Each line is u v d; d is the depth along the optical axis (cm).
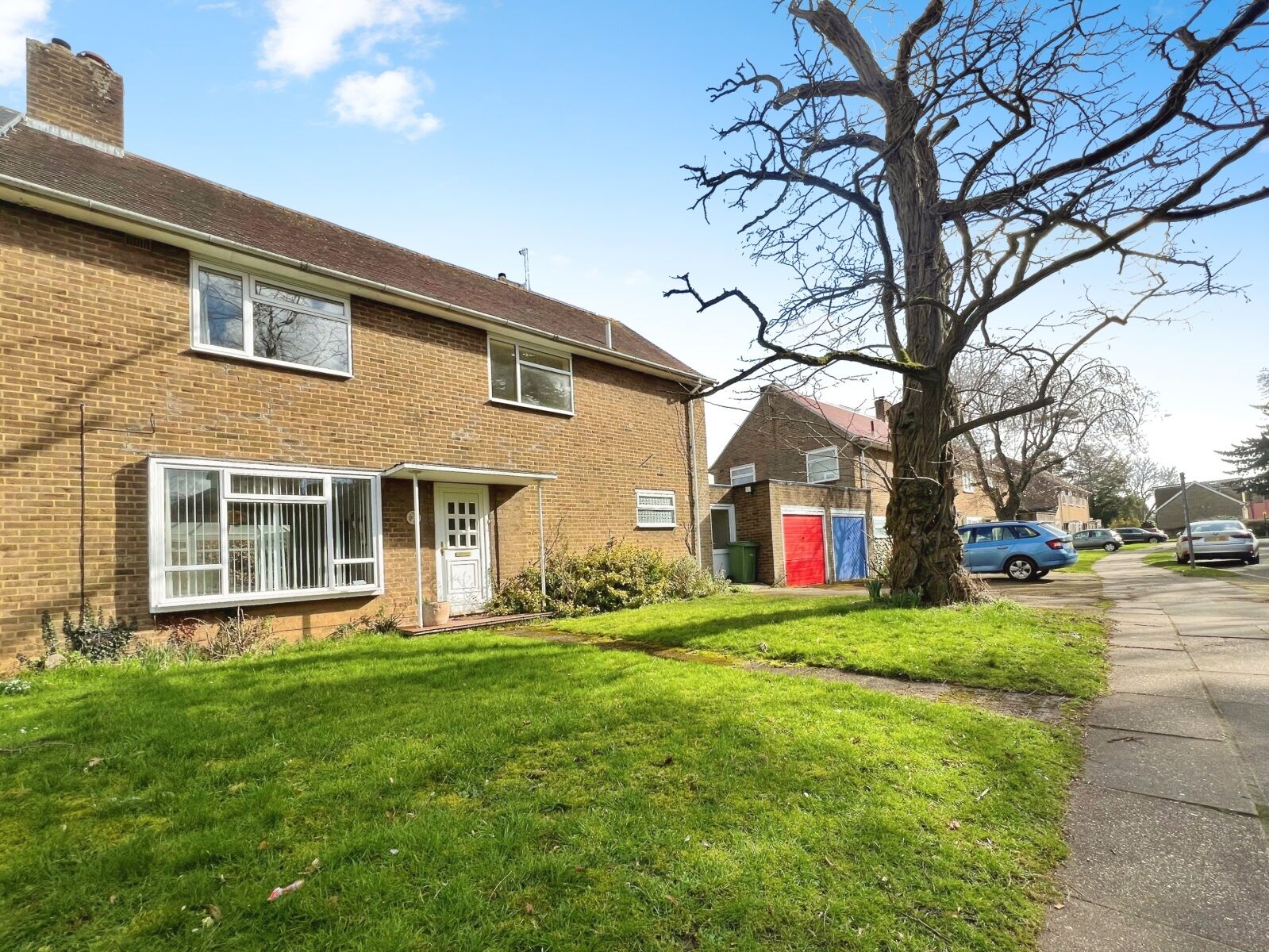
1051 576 1814
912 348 976
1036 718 467
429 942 222
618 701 496
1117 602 1091
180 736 435
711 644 746
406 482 1050
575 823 301
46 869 272
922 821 304
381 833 292
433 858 273
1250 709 466
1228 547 1925
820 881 256
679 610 1070
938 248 925
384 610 993
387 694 540
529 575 1173
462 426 1137
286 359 928
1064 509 5303
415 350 1082
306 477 922
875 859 272
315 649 791
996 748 396
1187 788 348
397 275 1146
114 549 752
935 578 945
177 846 286
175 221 850
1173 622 842
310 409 943
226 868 271
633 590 1213
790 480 2659
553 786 344
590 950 219
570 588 1152
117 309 781
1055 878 270
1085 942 230
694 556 1595
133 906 248
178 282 832
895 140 737
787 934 227
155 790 349
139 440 783
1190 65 519
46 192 708
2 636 674
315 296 968
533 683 565
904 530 974
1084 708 486
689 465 1619
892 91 901
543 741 411
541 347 1298
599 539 1367
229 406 861
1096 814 323
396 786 347
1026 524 1734
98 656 703
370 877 259
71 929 236
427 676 609
